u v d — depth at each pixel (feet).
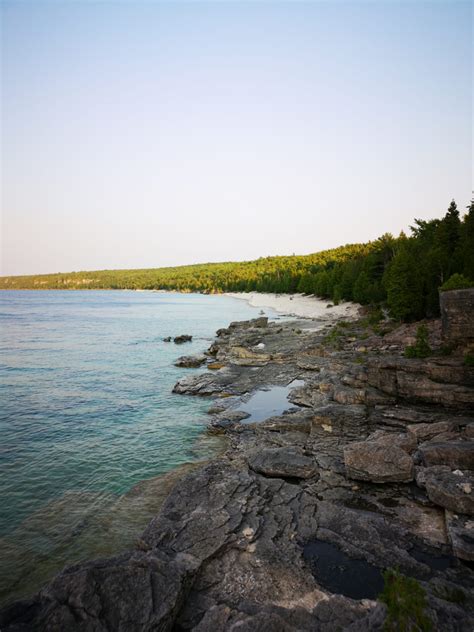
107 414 91.97
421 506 48.52
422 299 164.86
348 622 29.40
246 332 201.57
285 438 73.36
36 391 111.65
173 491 49.32
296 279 511.40
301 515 45.96
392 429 72.28
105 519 50.11
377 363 87.25
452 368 77.15
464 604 32.45
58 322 302.66
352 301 320.29
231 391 108.68
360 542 41.22
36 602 30.63
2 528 48.34
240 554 38.96
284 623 28.91
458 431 65.00
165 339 208.95
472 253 160.04
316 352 143.43
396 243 269.23
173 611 30.99
